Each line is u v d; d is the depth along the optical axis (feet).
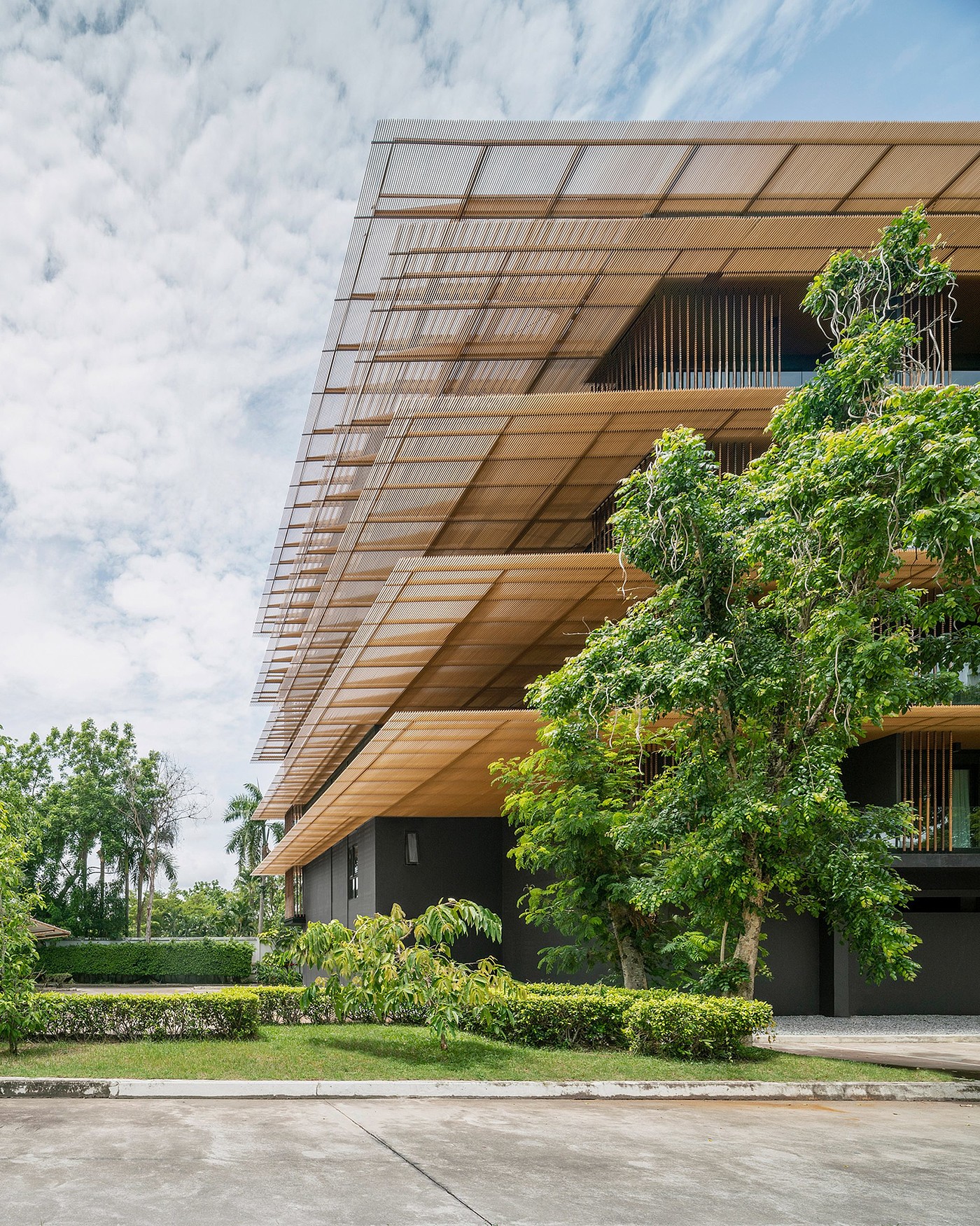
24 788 194.08
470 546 70.28
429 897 90.79
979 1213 19.62
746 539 37.65
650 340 55.67
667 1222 18.19
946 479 31.37
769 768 40.91
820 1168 23.26
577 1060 37.11
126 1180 19.52
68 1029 39.58
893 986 73.31
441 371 58.39
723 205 46.57
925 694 37.37
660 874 44.83
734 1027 38.42
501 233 46.24
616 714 43.29
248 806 242.17
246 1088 30.99
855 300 41.83
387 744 68.54
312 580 88.33
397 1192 19.40
